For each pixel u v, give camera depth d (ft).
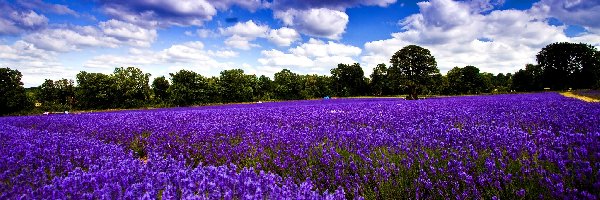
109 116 57.52
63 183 13.26
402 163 17.54
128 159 18.70
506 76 362.94
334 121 37.29
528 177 14.23
